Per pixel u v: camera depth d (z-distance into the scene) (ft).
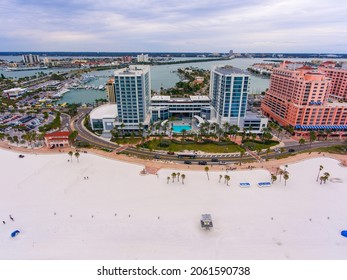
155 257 257.55
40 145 558.56
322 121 628.28
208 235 290.35
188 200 355.56
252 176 421.59
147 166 458.50
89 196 363.76
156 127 627.46
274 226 304.50
